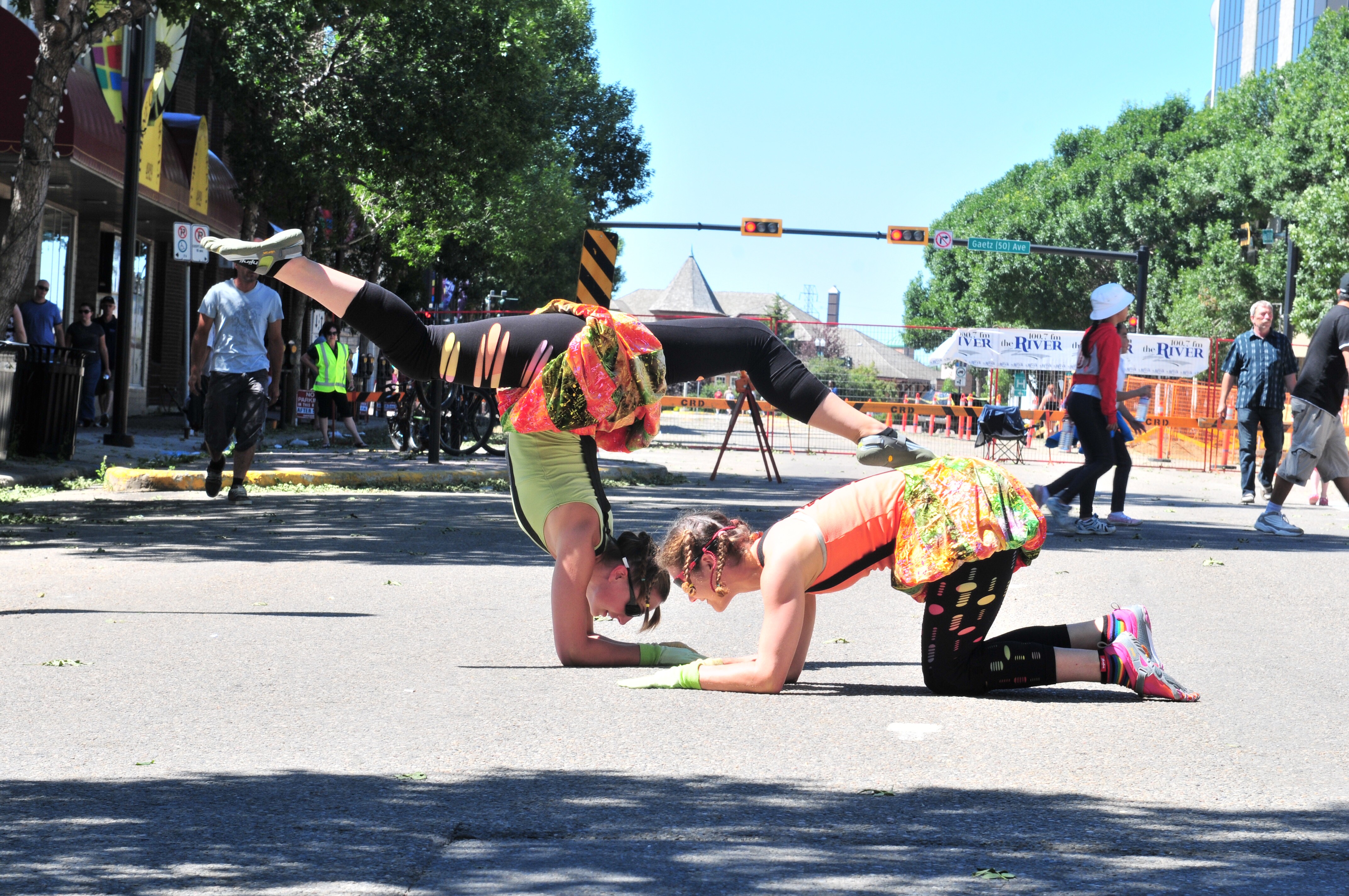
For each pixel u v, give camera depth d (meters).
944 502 4.42
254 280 11.41
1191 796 3.32
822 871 2.71
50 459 13.66
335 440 20.97
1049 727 4.08
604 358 4.73
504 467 15.70
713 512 4.76
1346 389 10.80
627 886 2.61
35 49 15.85
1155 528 11.26
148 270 26.52
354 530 9.65
